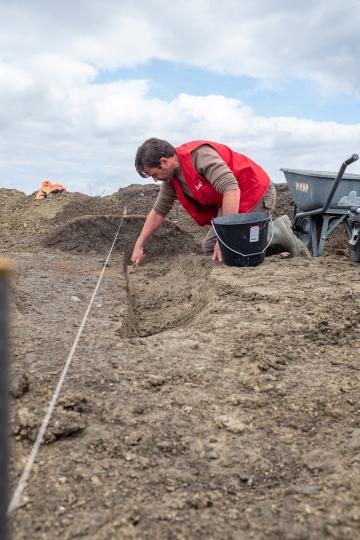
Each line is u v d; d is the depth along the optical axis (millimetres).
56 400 2480
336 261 6027
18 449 2154
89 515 1773
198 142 5219
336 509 1804
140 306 5449
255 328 3709
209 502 1866
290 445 2295
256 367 3043
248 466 2123
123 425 2369
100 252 8156
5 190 12648
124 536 1680
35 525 1717
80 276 5973
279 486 2006
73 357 3043
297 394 2762
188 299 5418
